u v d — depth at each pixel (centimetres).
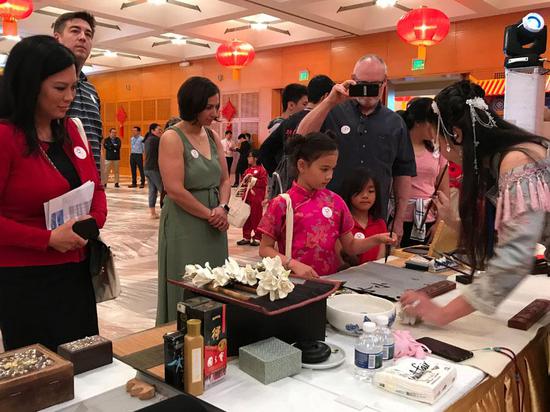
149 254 534
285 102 345
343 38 1009
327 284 135
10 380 94
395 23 876
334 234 196
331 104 240
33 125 149
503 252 125
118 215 793
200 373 105
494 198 133
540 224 123
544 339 148
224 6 831
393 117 264
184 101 232
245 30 1059
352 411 99
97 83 1631
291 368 114
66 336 163
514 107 288
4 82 146
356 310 145
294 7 769
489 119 133
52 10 956
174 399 94
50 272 158
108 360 117
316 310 129
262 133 1202
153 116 1480
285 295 121
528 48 284
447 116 137
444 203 204
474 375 115
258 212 580
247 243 593
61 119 161
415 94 945
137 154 1292
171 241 235
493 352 127
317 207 193
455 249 197
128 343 133
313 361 118
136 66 1448
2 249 151
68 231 148
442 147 146
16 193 148
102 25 1007
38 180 150
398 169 273
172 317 236
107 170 1318
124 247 565
